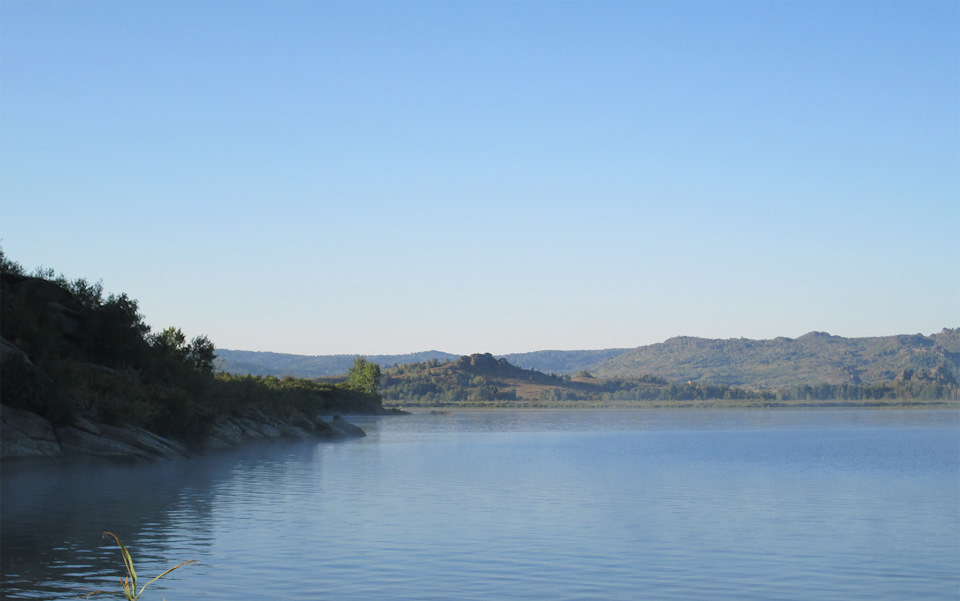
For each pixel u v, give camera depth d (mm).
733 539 28031
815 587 21297
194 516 31328
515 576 22000
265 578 21266
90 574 21000
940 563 24312
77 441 52375
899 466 63156
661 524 31344
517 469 57281
